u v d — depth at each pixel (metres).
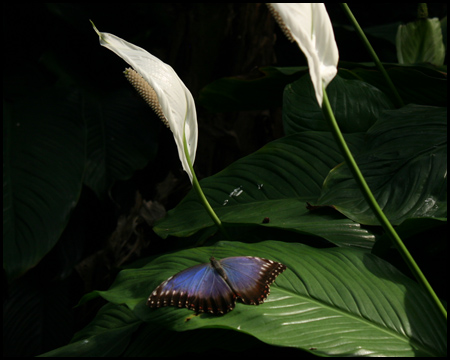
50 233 1.96
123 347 1.08
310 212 1.20
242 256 1.03
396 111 1.28
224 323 0.98
